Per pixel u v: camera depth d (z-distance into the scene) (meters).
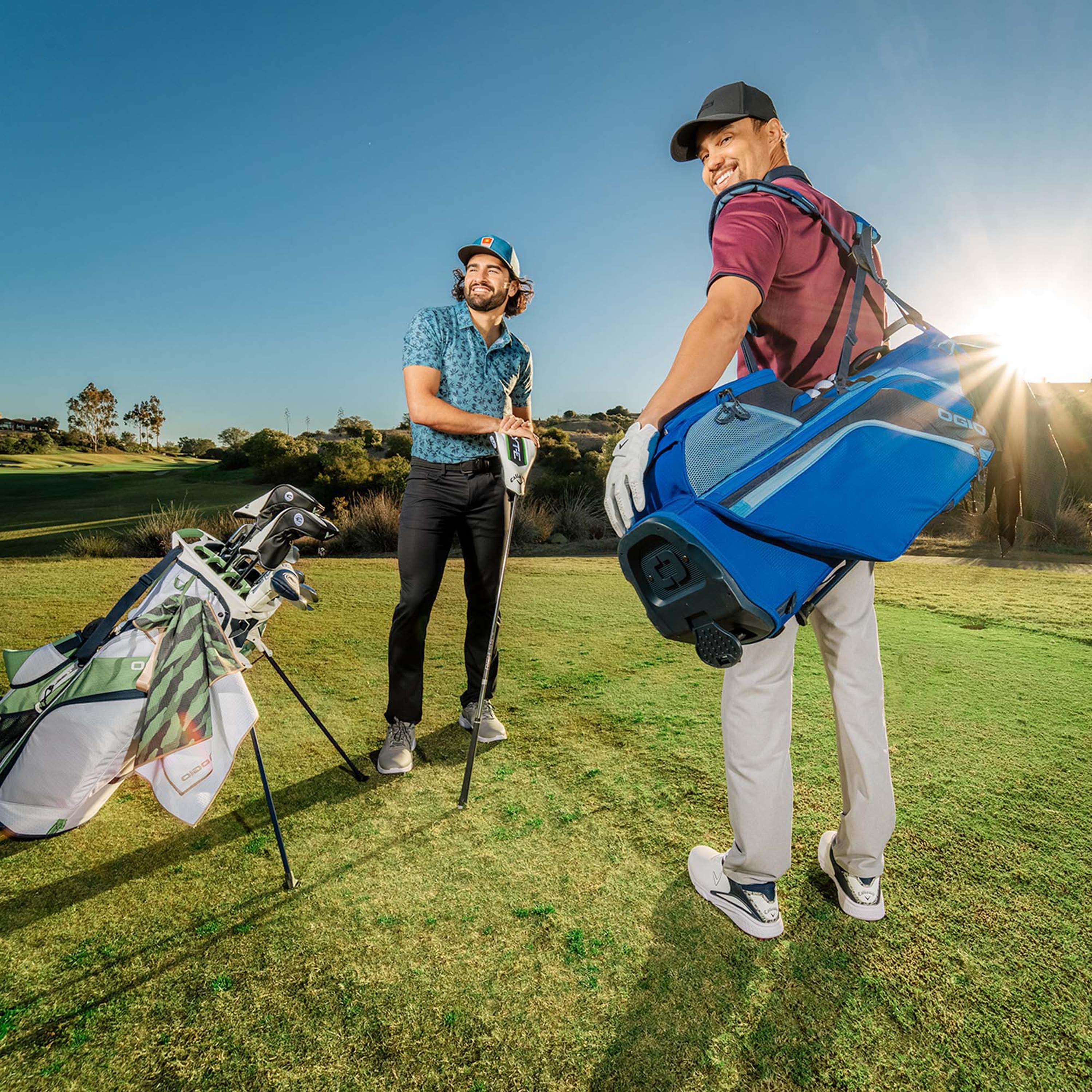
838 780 2.13
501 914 1.49
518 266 2.45
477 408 2.46
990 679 3.08
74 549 10.30
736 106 1.41
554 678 3.13
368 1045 1.15
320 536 1.81
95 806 1.59
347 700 2.80
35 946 1.36
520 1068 1.12
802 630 4.01
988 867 1.68
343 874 1.63
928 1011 1.25
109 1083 1.07
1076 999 1.28
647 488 1.19
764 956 1.38
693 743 2.41
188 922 1.45
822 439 1.10
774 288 1.27
